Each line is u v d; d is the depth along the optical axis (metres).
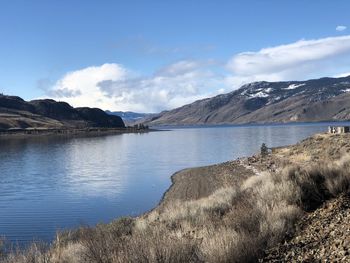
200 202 16.38
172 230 9.84
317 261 5.86
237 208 10.64
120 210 31.22
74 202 35.72
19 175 56.78
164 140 150.12
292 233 7.69
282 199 10.12
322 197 10.04
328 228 7.32
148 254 5.88
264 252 6.75
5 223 26.98
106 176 53.69
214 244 6.56
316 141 50.22
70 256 7.57
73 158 82.56
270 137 133.12
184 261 6.09
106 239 7.77
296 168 13.73
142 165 65.94
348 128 53.94
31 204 35.25
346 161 13.63
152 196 37.19
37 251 7.18
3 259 7.20
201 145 111.19
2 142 146.75
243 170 43.06
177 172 52.69
